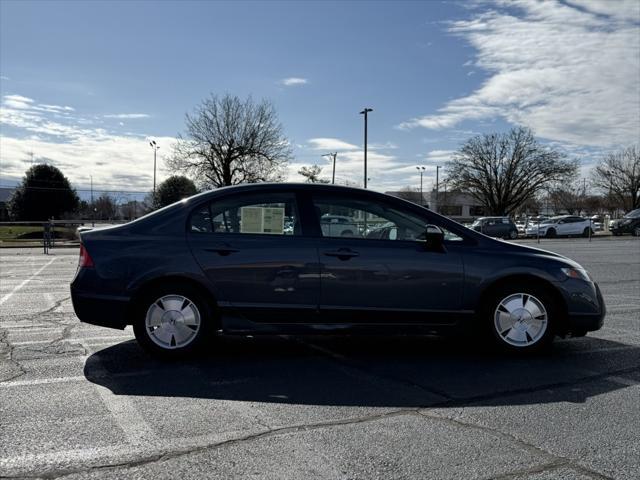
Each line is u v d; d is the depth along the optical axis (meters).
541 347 5.44
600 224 60.53
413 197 88.25
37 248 24.86
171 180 55.25
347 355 5.48
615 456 3.20
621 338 6.36
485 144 60.28
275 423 3.66
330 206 5.39
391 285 5.23
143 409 3.91
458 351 5.67
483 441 3.39
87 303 5.12
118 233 5.24
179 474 2.93
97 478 2.88
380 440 3.39
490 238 5.52
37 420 3.67
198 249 5.18
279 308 5.19
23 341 5.95
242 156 47.69
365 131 43.59
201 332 5.20
